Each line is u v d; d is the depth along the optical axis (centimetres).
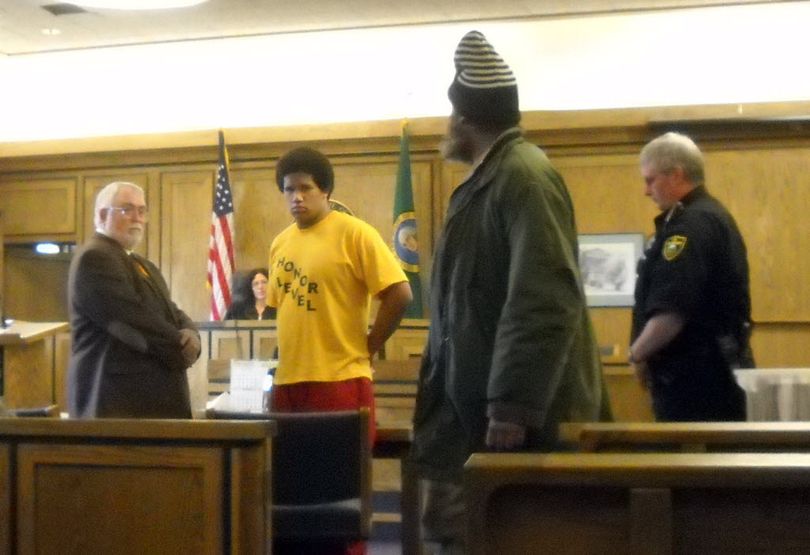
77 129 752
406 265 652
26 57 757
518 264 199
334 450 252
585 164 652
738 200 634
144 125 741
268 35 717
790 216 629
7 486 223
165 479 215
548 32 678
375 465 514
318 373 276
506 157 212
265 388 302
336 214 289
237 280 641
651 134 642
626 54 670
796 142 631
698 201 278
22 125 759
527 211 203
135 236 343
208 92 730
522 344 195
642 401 631
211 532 212
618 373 636
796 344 627
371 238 284
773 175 632
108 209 339
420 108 703
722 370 271
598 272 644
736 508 138
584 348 212
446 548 214
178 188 717
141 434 214
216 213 678
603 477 138
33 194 745
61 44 732
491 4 645
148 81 740
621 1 640
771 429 215
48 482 221
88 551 219
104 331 325
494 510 142
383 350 554
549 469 139
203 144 698
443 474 213
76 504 220
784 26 652
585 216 650
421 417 221
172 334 330
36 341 390
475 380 207
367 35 707
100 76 748
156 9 646
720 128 632
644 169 287
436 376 218
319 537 253
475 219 212
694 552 138
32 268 770
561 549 141
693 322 271
